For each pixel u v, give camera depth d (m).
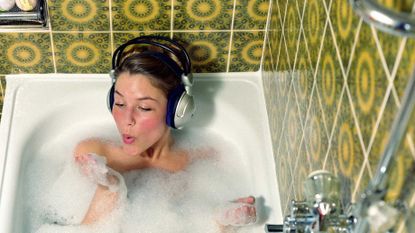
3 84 1.60
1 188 1.33
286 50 1.31
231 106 1.57
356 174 0.85
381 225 0.69
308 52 1.11
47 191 1.45
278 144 1.40
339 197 0.80
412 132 0.66
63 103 1.54
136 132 1.37
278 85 1.40
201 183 1.51
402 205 0.71
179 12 1.47
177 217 1.43
